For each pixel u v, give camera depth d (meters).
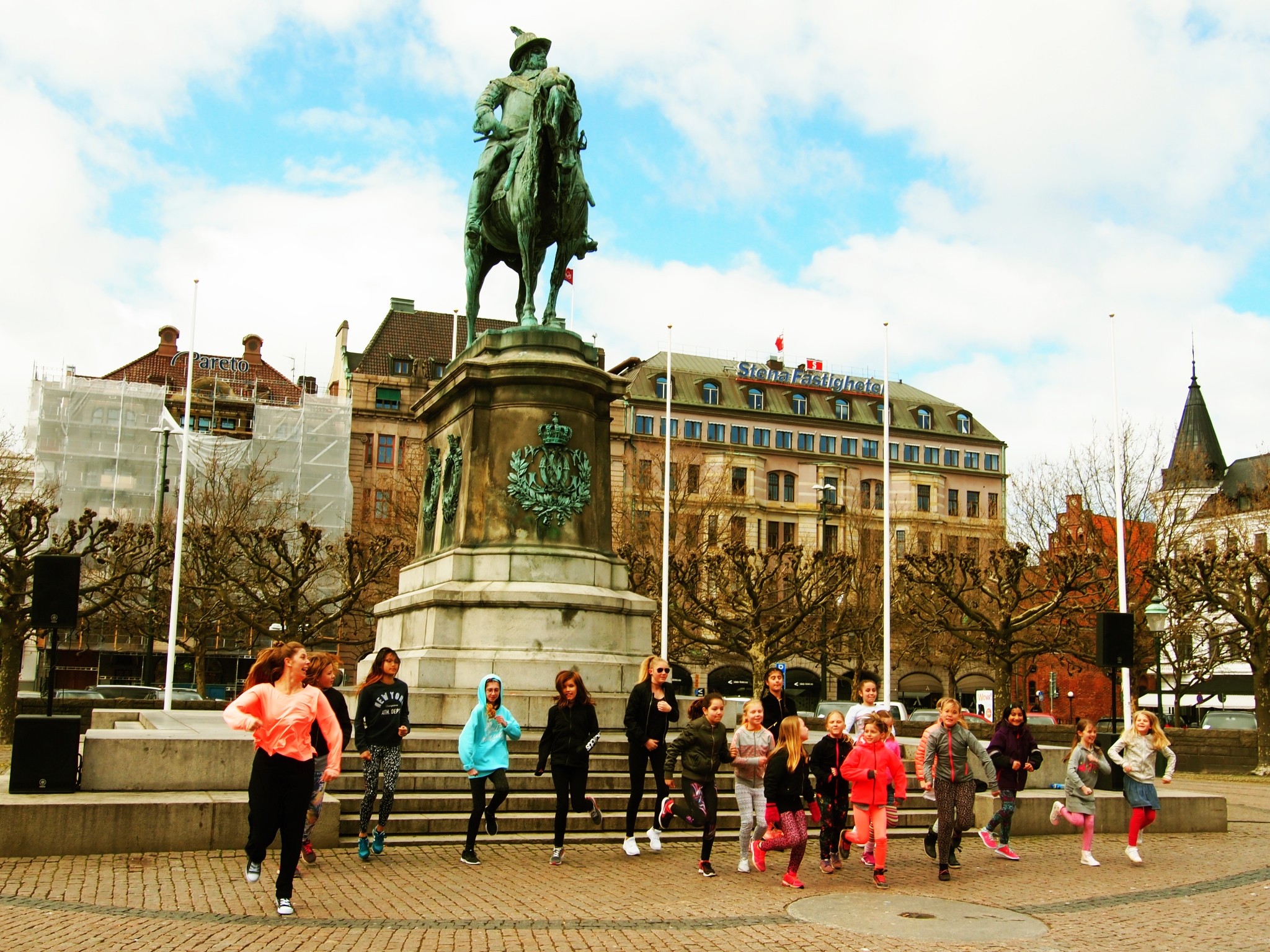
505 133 18.11
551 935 7.88
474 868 10.39
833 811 10.95
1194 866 12.45
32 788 10.82
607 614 15.98
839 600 44.44
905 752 16.86
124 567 34.69
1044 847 13.62
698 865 11.03
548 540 16.25
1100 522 43.09
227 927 7.77
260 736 8.40
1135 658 36.94
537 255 17.84
